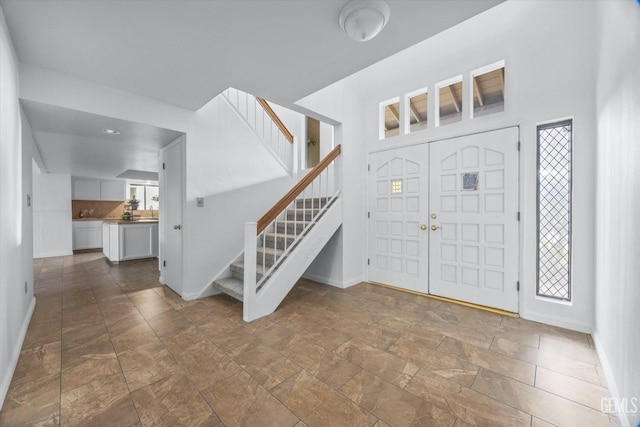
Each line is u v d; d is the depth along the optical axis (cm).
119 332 231
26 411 140
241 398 151
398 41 186
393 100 368
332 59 207
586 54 226
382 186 373
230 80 238
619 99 153
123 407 143
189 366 182
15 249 192
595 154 220
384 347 207
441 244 318
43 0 143
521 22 261
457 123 304
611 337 165
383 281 374
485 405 146
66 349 203
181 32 173
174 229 344
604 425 132
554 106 243
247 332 232
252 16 160
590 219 226
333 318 263
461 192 302
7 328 165
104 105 243
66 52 192
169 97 273
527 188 259
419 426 131
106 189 739
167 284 372
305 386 161
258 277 305
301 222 361
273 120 423
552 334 227
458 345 210
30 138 267
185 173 311
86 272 452
